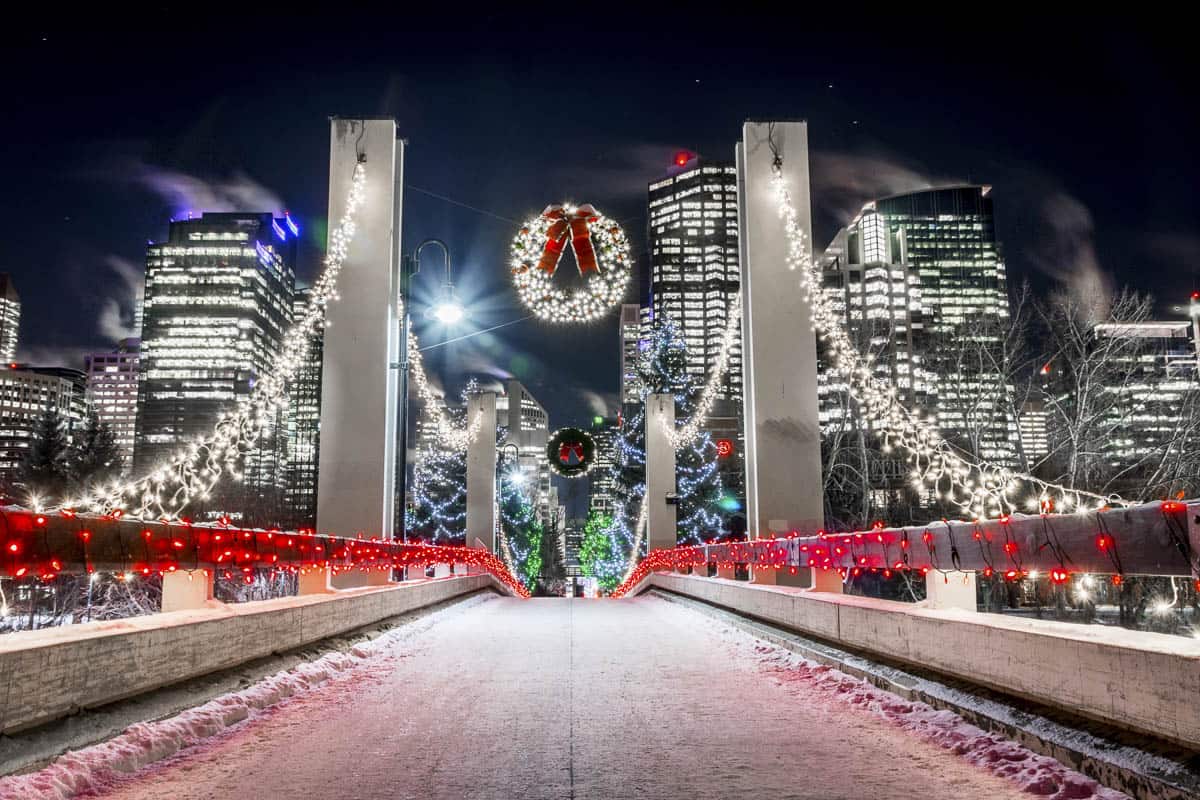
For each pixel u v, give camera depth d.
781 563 14.16
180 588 8.67
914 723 6.92
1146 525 5.24
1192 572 4.83
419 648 12.10
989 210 154.75
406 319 20.25
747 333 20.86
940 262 146.00
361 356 18.83
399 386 20.03
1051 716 5.70
